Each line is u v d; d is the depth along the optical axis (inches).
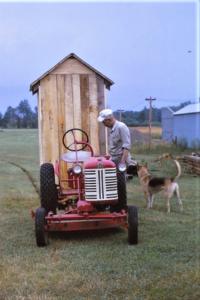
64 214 276.7
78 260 239.9
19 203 406.6
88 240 281.3
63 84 390.0
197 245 266.4
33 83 389.4
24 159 860.6
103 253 252.1
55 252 255.1
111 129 300.7
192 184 550.9
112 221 271.6
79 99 391.2
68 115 390.0
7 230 306.0
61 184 328.8
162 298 188.9
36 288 201.3
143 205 405.1
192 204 410.6
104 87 394.0
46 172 297.0
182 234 293.1
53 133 388.8
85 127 390.9
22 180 572.4
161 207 394.3
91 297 190.5
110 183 272.4
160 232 298.7
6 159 856.9
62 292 196.5
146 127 1729.8
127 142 294.4
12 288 201.6
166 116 1536.7
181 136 1331.2
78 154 300.0
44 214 268.7
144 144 1190.3
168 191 376.5
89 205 269.6
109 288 199.9
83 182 281.6
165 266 227.9
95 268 226.1
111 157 301.7
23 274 219.3
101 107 392.8
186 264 231.1
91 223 271.6
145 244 269.0
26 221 333.7
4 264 234.5
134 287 200.4
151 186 387.5
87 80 391.9
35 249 261.7
